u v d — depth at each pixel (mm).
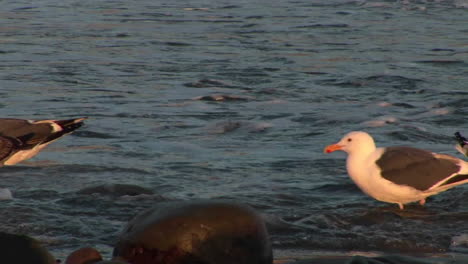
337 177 13297
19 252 9156
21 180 12883
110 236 10266
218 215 8484
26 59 25938
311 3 41625
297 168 13906
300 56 26969
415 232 10570
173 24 34594
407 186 11555
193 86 22125
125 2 42375
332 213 11266
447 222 11086
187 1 42719
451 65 25484
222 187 12648
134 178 13133
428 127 17359
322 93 21281
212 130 17062
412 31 32719
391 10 39000
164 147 15477
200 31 32625
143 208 11430
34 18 36031
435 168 11641
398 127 17281
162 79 23078
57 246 9836
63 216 10961
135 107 19266
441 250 10000
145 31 32562
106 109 18984
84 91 21188
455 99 20266
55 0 42781
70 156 14609
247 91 21469
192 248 8320
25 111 18656
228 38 30844
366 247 10094
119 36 31250
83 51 27750
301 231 10531
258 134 16781
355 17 36719
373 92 21453
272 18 36312
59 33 31766
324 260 8938
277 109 19281
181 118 18203
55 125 13438
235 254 8414
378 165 11742
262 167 13961
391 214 11383
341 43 29672
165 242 8312
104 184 12281
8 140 12930
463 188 12703
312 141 16094
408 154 11805
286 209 11523
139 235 8375
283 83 22625
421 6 40031
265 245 8609
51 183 12742
